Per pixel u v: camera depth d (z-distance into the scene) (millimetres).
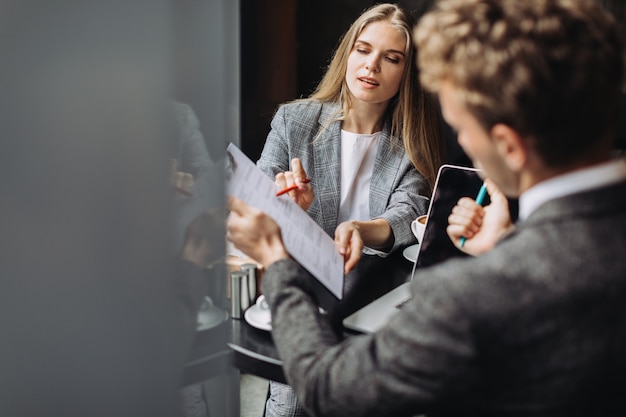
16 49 669
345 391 712
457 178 1241
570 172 671
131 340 791
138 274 774
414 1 2742
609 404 645
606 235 633
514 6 654
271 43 2820
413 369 665
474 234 1197
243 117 2883
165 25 723
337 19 2830
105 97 713
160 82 733
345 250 1195
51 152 705
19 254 723
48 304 746
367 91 1555
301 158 1648
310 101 1704
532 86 629
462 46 665
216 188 802
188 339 826
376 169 1642
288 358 789
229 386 882
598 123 653
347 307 1113
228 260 1185
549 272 625
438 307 654
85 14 687
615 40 659
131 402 809
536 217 660
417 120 1635
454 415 729
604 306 618
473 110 675
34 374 763
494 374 650
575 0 663
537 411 651
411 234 1487
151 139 744
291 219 1047
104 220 744
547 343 626
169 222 777
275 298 846
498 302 632
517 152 677
